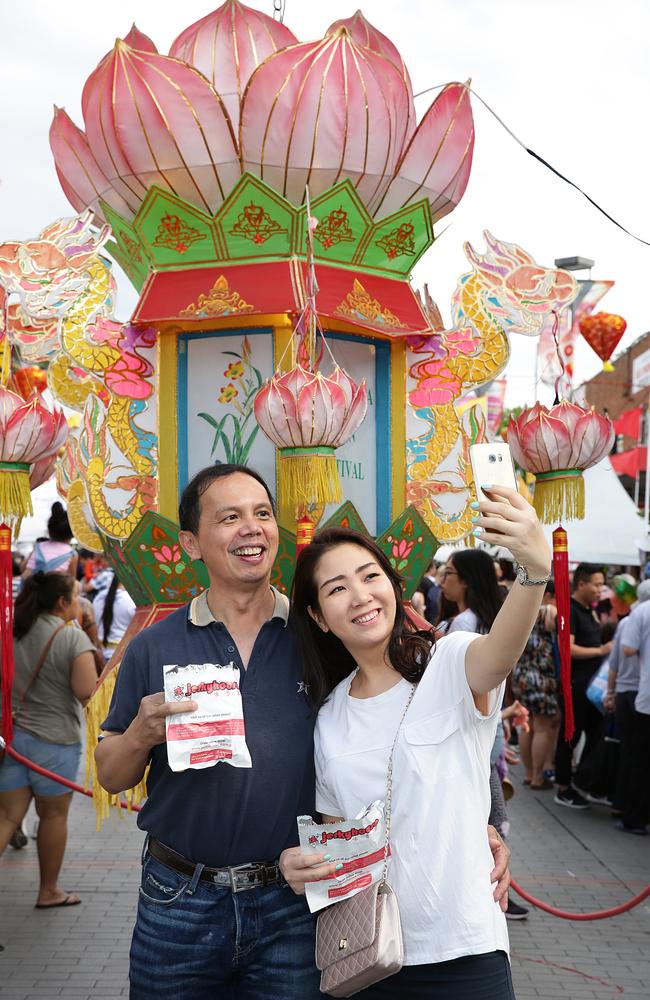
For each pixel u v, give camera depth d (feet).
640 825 25.13
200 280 12.87
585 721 28.53
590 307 19.29
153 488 13.23
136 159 12.82
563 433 11.84
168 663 8.86
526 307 14.14
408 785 7.94
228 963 8.55
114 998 14.90
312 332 11.30
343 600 8.36
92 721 13.01
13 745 17.78
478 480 7.61
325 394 10.87
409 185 13.56
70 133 13.96
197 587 13.01
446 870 7.79
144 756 8.32
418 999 7.83
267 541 9.06
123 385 13.35
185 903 8.56
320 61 12.30
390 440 13.79
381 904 7.66
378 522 13.78
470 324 14.23
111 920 18.12
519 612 7.48
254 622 9.23
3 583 11.44
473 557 16.43
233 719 7.91
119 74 12.50
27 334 15.72
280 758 8.65
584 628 28.78
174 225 12.93
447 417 13.96
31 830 24.58
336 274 13.09
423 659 8.37
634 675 24.89
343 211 12.84
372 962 7.41
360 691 8.65
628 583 35.29
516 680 29.60
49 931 17.53
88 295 13.76
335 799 8.46
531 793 29.84
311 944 8.68
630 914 19.38
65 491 15.11
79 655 17.89
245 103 12.42
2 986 15.23
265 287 12.55
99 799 13.00
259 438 12.96
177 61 12.42
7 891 19.75
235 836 8.52
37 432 11.31
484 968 7.77
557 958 17.17
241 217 12.68
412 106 14.12
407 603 13.21
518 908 19.08
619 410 73.41
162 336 13.24
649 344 67.31
